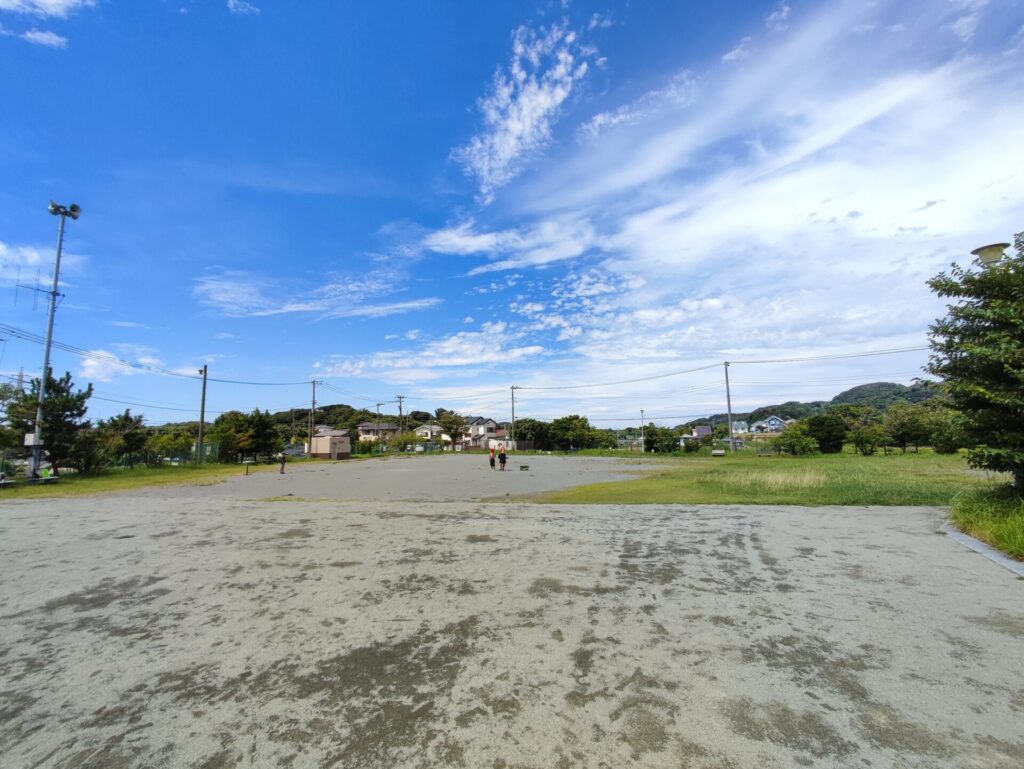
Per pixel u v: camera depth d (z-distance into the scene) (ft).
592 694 8.12
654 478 53.88
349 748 6.77
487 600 12.96
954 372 22.53
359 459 138.82
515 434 209.46
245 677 8.93
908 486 35.04
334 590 13.96
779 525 22.98
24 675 9.09
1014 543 16.65
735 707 7.64
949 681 8.36
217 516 27.89
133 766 6.45
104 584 14.78
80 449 66.64
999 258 21.98
